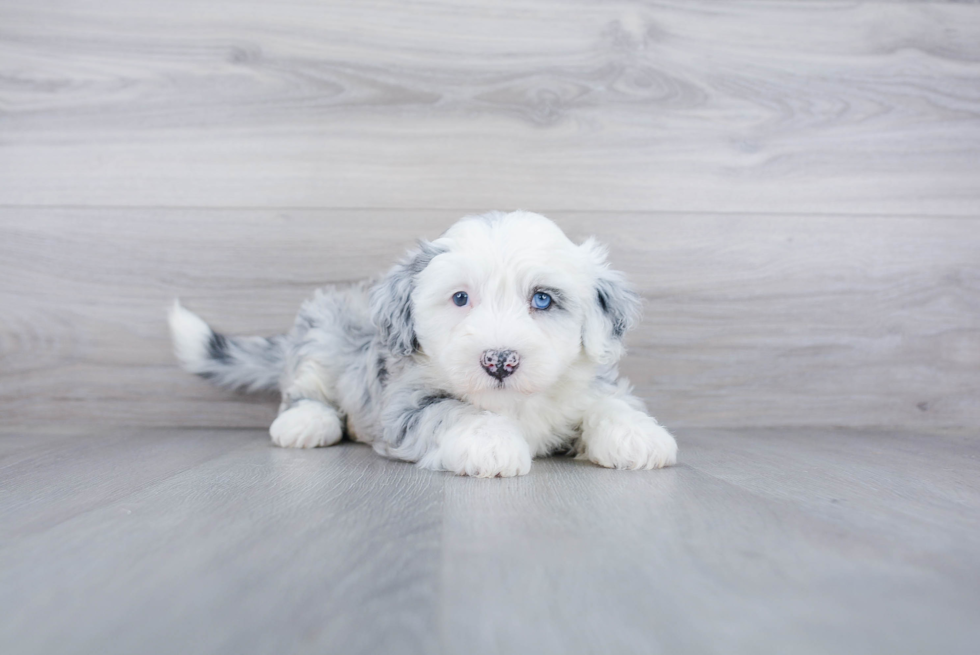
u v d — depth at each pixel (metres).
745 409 2.54
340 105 2.50
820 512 1.25
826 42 2.57
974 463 1.79
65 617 0.80
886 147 2.57
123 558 1.00
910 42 2.57
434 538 1.08
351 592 0.87
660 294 2.53
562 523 1.17
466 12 2.50
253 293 2.51
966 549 1.04
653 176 2.54
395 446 1.83
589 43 2.52
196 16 2.48
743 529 1.14
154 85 2.48
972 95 2.57
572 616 0.80
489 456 1.57
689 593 0.87
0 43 2.46
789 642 0.74
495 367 1.63
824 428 2.52
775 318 2.54
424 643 0.73
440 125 2.51
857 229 2.54
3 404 2.48
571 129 2.53
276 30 2.49
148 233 2.49
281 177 2.50
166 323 2.49
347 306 2.26
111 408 2.50
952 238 2.54
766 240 2.54
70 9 2.46
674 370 2.53
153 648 0.73
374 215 2.51
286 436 2.07
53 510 1.26
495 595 0.86
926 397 2.54
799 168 2.55
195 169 2.49
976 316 2.54
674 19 2.54
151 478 1.55
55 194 2.47
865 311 2.54
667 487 1.47
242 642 0.74
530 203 2.53
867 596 0.86
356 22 2.49
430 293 1.77
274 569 0.95
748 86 2.55
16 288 2.47
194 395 2.52
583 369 1.87
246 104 2.49
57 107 2.47
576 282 1.78
